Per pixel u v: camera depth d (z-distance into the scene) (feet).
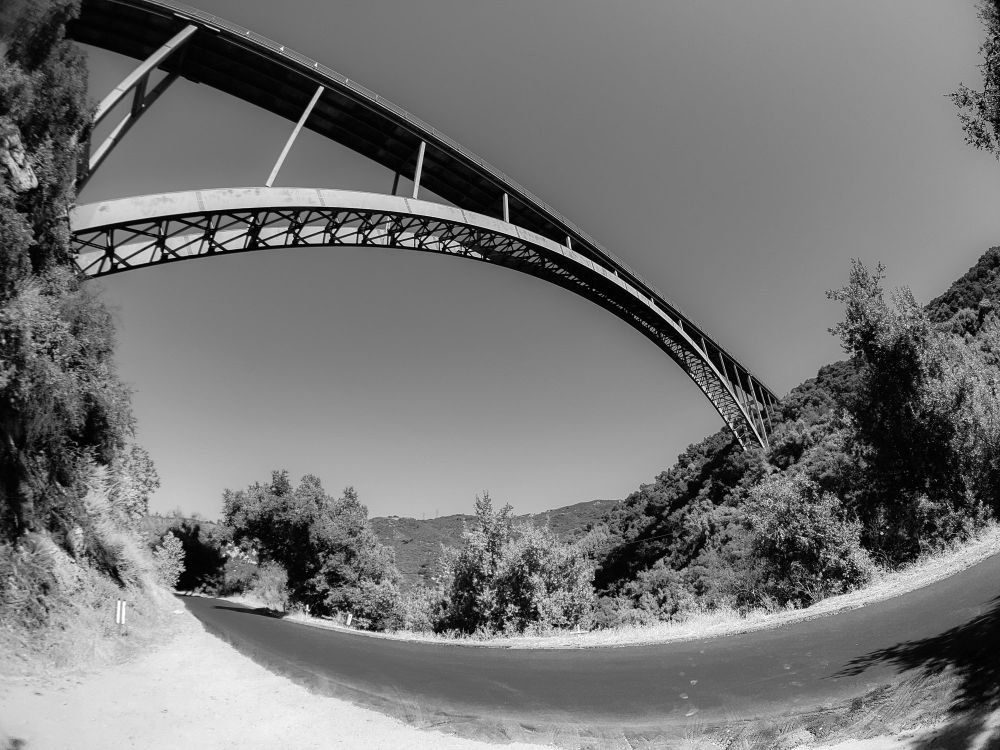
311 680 33.81
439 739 22.59
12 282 34.65
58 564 37.29
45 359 36.47
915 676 18.11
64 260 47.14
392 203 104.12
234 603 152.97
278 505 127.75
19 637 29.60
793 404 238.48
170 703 27.94
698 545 163.53
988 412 58.39
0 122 37.45
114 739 21.88
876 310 60.08
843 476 68.18
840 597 44.60
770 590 68.74
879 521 63.72
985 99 24.66
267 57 96.58
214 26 89.71
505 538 75.92
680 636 39.42
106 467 55.93
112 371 52.03
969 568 36.63
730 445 232.12
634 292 190.08
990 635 19.51
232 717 26.78
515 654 42.34
